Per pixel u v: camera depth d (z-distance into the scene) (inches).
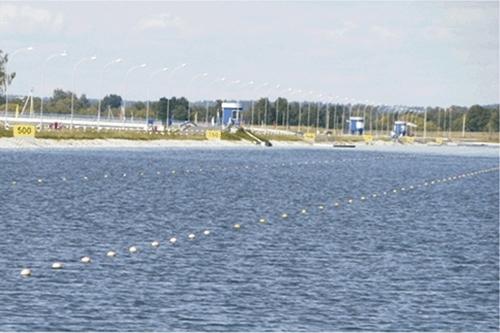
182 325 2311.8
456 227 4490.7
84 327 2265.0
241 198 5748.0
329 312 2485.2
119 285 2723.9
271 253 3403.1
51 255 3208.7
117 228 4010.8
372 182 7765.8
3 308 2410.2
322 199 5900.6
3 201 5000.0
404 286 2856.8
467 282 2955.2
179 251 3385.8
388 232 4173.2
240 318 2390.5
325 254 3427.7
